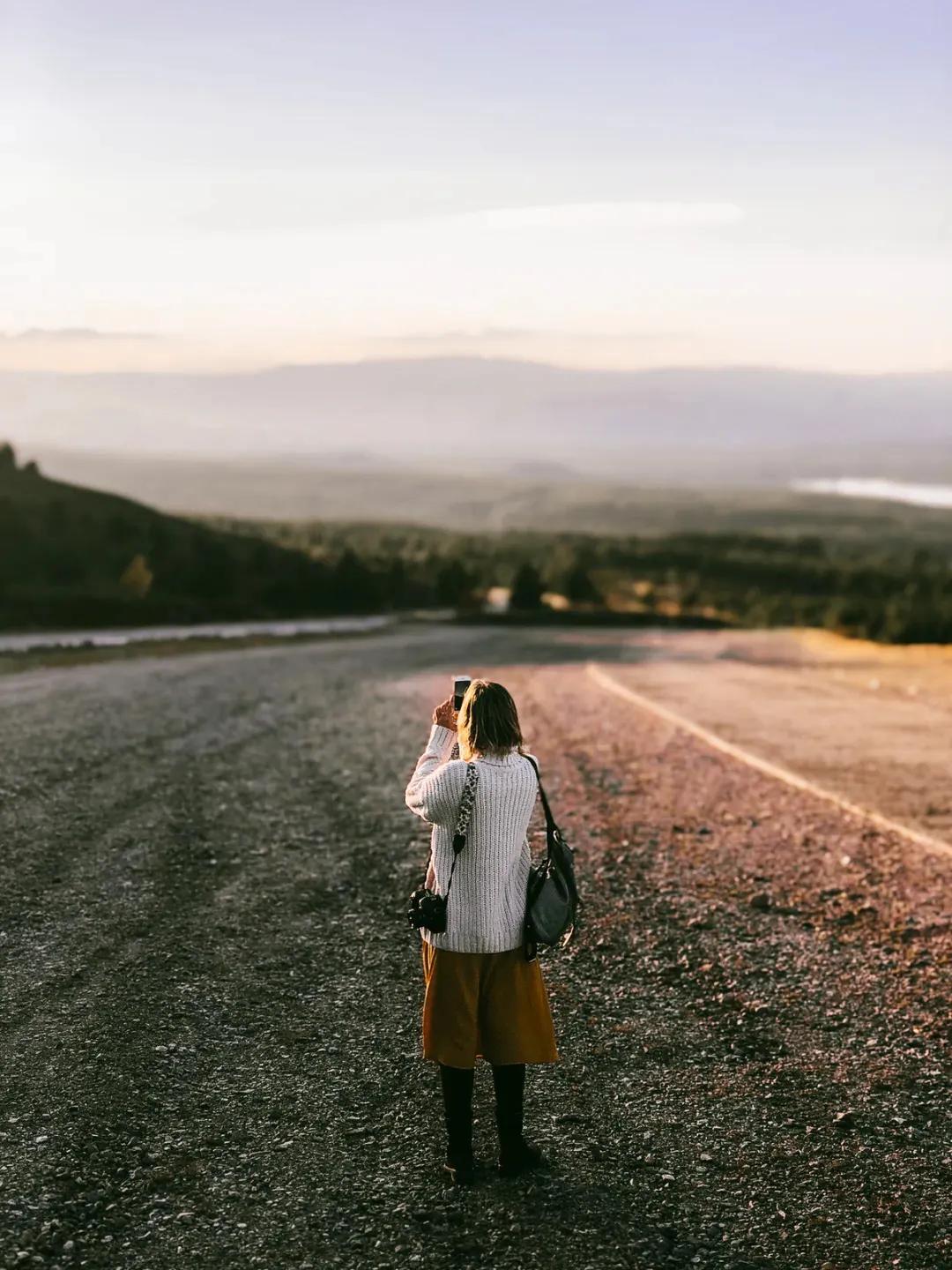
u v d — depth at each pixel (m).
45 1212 3.87
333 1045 5.37
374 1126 4.61
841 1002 6.12
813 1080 5.17
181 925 7.00
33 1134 4.38
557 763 13.66
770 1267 3.74
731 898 8.03
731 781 12.59
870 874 8.67
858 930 7.34
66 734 13.89
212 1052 5.23
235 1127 4.55
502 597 109.69
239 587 82.12
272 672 26.05
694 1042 5.57
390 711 18.69
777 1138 4.62
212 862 8.51
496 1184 4.20
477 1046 4.24
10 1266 3.56
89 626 51.12
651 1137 4.61
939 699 22.84
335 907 7.57
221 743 14.06
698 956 6.81
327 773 12.45
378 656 35.72
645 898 7.98
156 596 76.25
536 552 191.12
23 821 9.24
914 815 10.73
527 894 4.25
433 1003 4.23
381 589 89.00
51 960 6.26
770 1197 4.18
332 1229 3.87
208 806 10.38
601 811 10.86
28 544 80.50
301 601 79.94
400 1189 4.15
